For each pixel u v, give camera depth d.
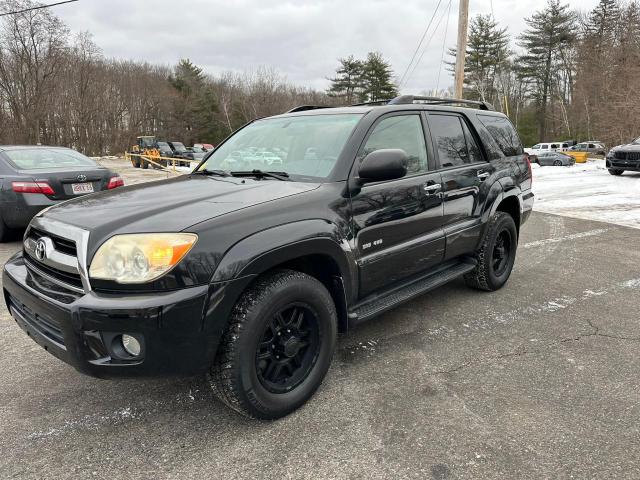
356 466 2.15
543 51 59.53
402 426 2.44
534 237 7.29
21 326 2.63
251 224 2.32
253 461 2.20
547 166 28.78
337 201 2.73
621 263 5.66
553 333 3.61
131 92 63.62
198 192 2.72
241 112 69.44
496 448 2.25
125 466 2.17
